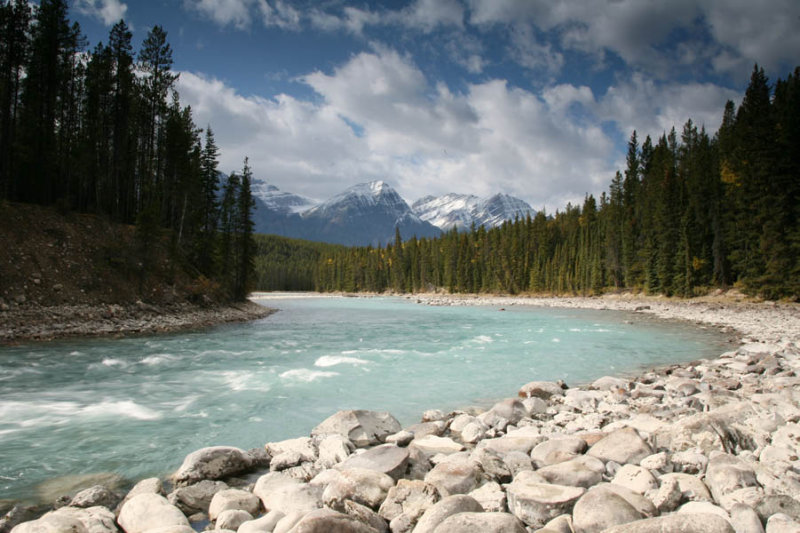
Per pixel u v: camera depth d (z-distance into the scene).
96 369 16.22
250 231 52.91
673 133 89.69
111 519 5.40
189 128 55.44
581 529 4.62
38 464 7.70
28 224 31.48
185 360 18.42
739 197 50.44
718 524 4.07
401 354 20.25
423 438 8.77
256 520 5.08
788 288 43.19
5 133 37.03
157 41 50.22
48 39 40.59
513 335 28.25
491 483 5.91
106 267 32.94
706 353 20.78
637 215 77.38
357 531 4.54
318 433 8.88
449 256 116.25
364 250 159.62
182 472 6.84
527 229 113.19
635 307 55.06
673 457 6.43
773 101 56.28
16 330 23.25
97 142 42.12
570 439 7.49
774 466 5.87
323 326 35.12
